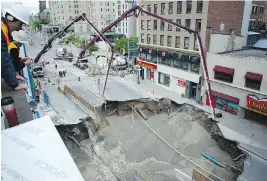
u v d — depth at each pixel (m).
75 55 64.19
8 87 4.76
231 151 20.17
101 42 73.50
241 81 25.30
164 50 36.19
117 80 42.59
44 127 2.78
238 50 31.66
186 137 21.56
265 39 35.62
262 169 17.58
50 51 70.38
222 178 16.91
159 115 26.47
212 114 26.00
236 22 31.72
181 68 33.72
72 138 21.84
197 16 29.42
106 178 17.08
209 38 28.84
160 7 35.16
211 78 28.78
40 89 34.06
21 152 2.37
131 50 53.16
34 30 106.75
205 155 19.31
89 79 43.28
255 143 21.03
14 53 6.04
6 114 3.62
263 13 42.19
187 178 16.48
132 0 75.81
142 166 18.09
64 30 30.50
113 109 27.14
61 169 2.20
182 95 33.62
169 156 19.23
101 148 20.88
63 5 105.69
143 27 40.19
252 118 25.33
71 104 30.34
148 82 40.91
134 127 23.95
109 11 91.50
